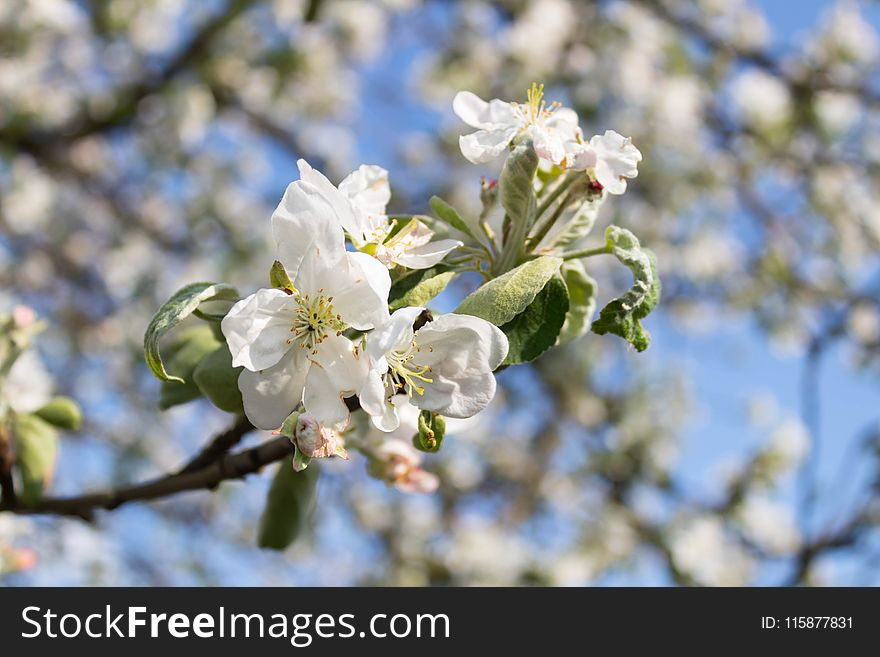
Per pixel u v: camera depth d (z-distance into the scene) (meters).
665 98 6.74
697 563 6.83
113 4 6.81
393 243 1.69
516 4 7.34
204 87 7.13
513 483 8.05
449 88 7.54
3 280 7.82
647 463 7.64
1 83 6.76
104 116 7.05
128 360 7.92
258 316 1.54
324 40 7.42
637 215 7.41
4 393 2.29
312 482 2.24
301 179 1.65
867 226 7.75
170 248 8.12
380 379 1.49
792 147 7.76
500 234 1.94
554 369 7.85
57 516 2.25
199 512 8.12
